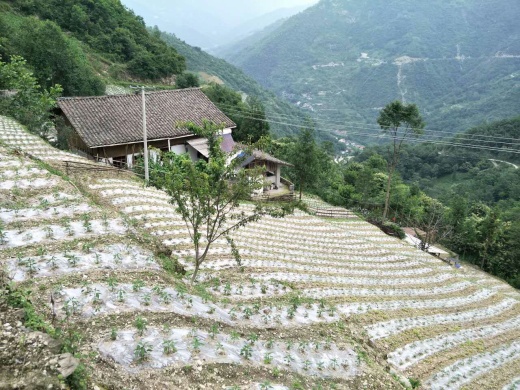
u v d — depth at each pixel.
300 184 36.44
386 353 15.44
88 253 12.30
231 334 10.45
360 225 34.62
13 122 29.33
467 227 41.19
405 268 26.84
